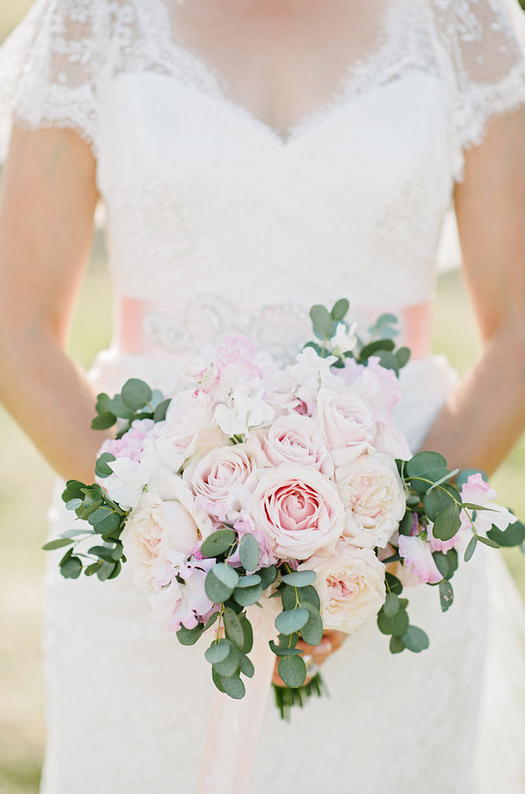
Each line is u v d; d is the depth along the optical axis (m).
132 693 1.80
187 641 1.38
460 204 1.89
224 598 1.30
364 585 1.38
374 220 1.77
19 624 3.63
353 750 1.83
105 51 1.82
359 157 1.75
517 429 1.79
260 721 1.52
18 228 1.78
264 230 1.76
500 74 1.83
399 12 1.86
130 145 1.75
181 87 1.76
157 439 1.45
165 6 1.83
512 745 2.14
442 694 1.85
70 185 1.80
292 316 1.77
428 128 1.79
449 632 1.83
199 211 1.75
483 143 1.83
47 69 1.78
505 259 1.83
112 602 1.79
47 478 4.86
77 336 6.18
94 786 1.84
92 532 1.50
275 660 1.64
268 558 1.34
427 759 1.86
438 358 1.98
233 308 1.77
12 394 1.75
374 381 1.50
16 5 9.90
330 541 1.35
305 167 1.74
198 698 1.79
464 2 1.86
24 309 1.77
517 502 4.34
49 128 1.77
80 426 1.73
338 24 1.83
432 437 1.79
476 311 1.92
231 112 1.75
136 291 1.83
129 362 1.83
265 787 1.83
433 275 1.92
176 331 1.79
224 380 1.43
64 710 1.86
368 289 1.80
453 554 1.49
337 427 1.41
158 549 1.36
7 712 3.20
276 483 1.35
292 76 1.80
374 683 1.82
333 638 1.62
